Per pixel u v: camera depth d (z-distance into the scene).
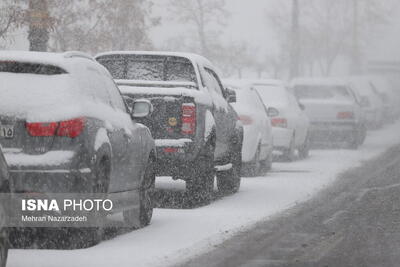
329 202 31.12
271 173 43.75
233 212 28.69
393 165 45.97
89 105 21.30
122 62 31.50
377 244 22.05
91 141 20.67
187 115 28.36
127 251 20.83
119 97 24.36
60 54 21.62
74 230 20.84
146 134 25.30
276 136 48.75
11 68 21.12
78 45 44.78
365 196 32.50
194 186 30.09
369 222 25.86
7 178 17.66
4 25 35.50
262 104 44.09
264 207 30.14
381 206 29.47
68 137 20.34
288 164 49.00
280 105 49.31
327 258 20.20
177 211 28.89
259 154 41.91
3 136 20.33
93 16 45.53
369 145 65.50
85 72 22.05
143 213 25.09
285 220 26.69
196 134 28.48
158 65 31.31
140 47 48.28
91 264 19.09
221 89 34.22
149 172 25.62
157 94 28.47
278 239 23.03
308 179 40.41
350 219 26.59
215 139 30.36
